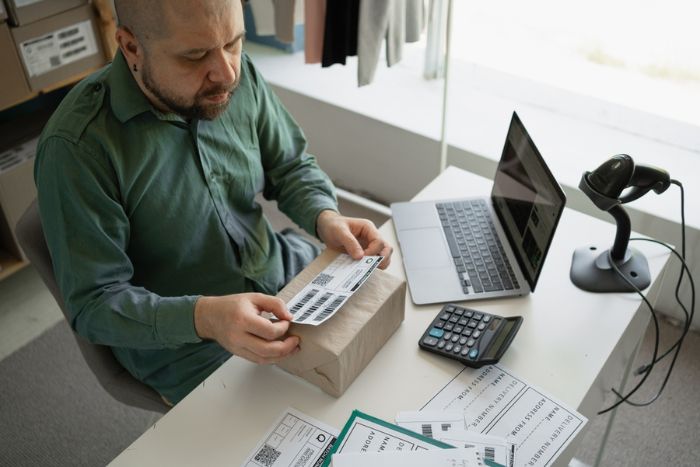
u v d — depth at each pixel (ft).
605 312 3.56
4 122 7.33
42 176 3.40
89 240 3.41
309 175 4.45
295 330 3.03
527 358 3.30
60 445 5.57
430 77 7.55
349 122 7.34
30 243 3.56
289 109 7.77
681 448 5.38
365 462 2.73
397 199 7.64
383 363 3.28
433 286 3.70
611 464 5.32
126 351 4.04
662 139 6.54
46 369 6.21
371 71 5.69
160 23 3.02
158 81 3.26
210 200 3.94
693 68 6.31
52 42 6.40
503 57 7.23
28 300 6.96
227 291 4.19
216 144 3.93
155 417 5.71
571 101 6.92
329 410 3.07
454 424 2.97
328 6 5.53
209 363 3.96
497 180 4.24
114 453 5.51
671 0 6.03
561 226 4.19
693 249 5.75
